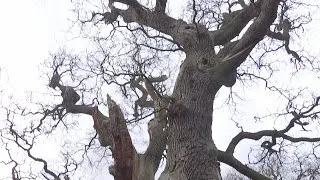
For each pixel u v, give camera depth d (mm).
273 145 18656
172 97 12391
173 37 14445
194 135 11945
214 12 15656
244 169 16297
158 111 12172
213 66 12438
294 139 18359
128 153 9305
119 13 17094
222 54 13242
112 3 17328
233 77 13688
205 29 13250
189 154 11727
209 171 11648
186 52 13266
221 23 15844
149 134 12305
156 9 15023
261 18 12289
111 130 9438
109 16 17297
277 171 20172
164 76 15398
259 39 12422
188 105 12203
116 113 9438
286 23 17859
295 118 18375
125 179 9273
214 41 14422
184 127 12031
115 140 9359
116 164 9273
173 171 11734
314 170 21297
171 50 15164
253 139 17594
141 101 15531
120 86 15555
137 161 10516
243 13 14516
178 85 12703
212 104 12578
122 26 16688
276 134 18156
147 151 12016
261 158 19328
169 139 12188
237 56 12234
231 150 16641
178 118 12180
